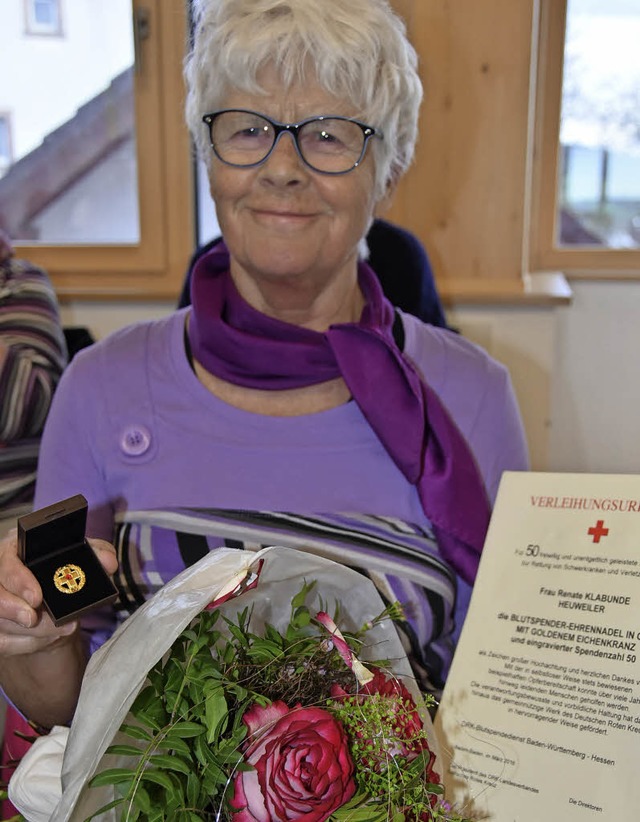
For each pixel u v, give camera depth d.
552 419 2.68
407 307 1.60
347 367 1.07
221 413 1.10
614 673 0.77
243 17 0.98
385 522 1.08
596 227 2.66
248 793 0.63
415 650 1.05
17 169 2.60
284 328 1.09
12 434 1.60
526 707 0.80
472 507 1.08
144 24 2.47
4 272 1.79
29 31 2.51
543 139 2.57
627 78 2.54
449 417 1.13
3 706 1.55
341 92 0.98
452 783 0.80
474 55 2.28
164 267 2.63
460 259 2.40
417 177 2.37
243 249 1.04
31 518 0.76
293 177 0.98
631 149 2.60
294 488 1.08
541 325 2.39
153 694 0.70
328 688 0.74
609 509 0.83
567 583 0.82
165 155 2.56
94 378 1.14
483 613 0.84
